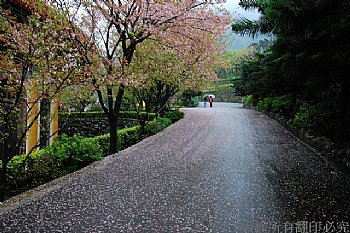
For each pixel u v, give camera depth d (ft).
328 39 19.49
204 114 75.25
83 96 26.81
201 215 16.10
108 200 18.28
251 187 20.53
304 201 17.93
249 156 30.07
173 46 36.24
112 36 35.24
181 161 28.25
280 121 56.29
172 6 31.37
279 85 50.03
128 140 40.88
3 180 19.71
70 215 16.16
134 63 36.32
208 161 28.14
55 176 23.68
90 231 14.39
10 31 20.53
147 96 48.06
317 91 36.06
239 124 55.88
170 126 53.72
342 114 28.30
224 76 158.51
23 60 20.62
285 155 30.32
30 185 22.48
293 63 25.94
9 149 20.12
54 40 22.06
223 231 14.34
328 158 28.35
